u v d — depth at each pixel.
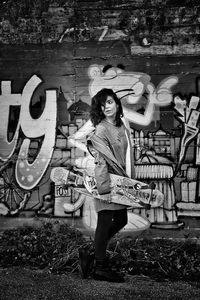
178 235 6.06
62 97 6.29
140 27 6.23
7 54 6.35
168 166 6.14
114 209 4.61
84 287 4.45
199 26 6.18
